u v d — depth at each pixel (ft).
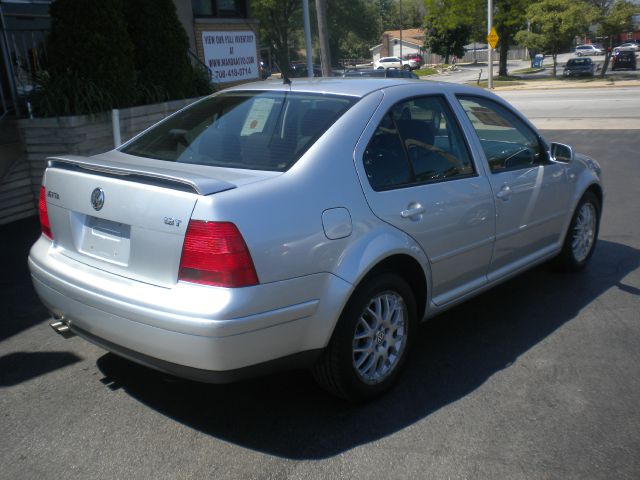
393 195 11.52
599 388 12.16
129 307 9.73
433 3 145.07
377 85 12.79
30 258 12.08
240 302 9.22
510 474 9.66
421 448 10.31
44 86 25.29
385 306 11.56
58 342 14.25
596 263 19.45
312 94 12.44
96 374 12.78
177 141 12.37
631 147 41.47
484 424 10.98
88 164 10.75
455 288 13.48
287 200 10.00
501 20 142.41
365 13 180.55
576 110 68.54
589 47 238.68
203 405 11.62
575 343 14.11
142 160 11.91
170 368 9.71
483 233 13.66
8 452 10.21
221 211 9.27
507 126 15.26
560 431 10.75
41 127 24.64
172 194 9.58
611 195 28.30
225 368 9.41
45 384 12.37
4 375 12.73
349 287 10.46
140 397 11.90
